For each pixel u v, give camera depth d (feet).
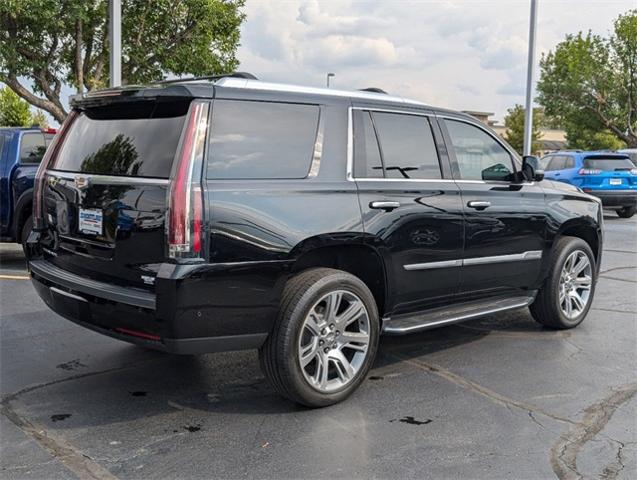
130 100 13.00
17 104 139.13
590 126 123.95
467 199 16.40
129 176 12.51
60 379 15.16
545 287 19.42
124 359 16.65
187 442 11.95
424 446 11.89
